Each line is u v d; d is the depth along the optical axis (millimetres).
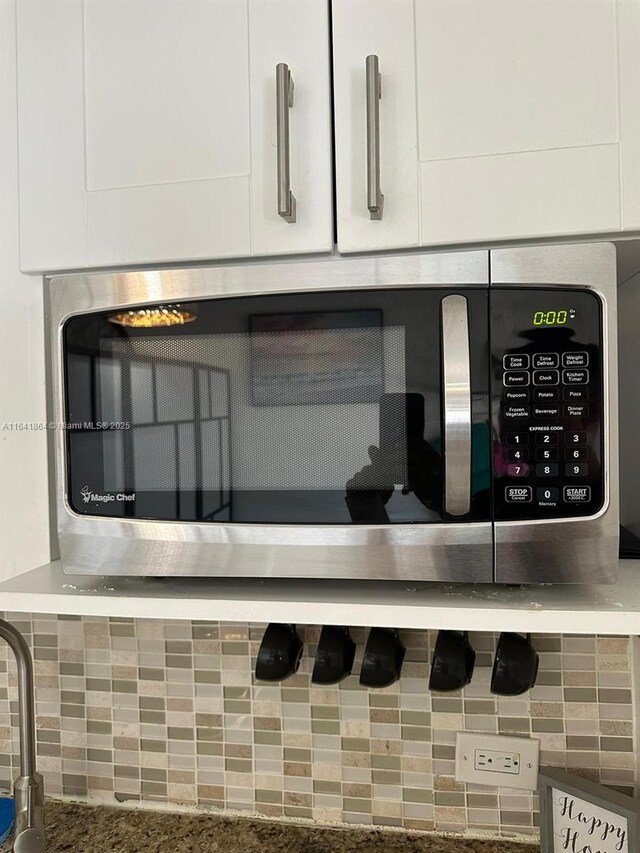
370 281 674
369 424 684
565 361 644
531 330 648
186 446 722
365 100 716
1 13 807
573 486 644
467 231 699
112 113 773
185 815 1072
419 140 706
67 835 1022
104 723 1108
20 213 800
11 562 853
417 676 1001
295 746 1043
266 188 738
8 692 1151
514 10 687
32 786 946
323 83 724
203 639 1070
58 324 737
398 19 709
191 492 721
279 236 736
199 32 751
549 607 645
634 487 948
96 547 736
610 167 669
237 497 712
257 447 708
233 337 710
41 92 792
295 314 698
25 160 797
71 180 785
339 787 1029
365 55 716
